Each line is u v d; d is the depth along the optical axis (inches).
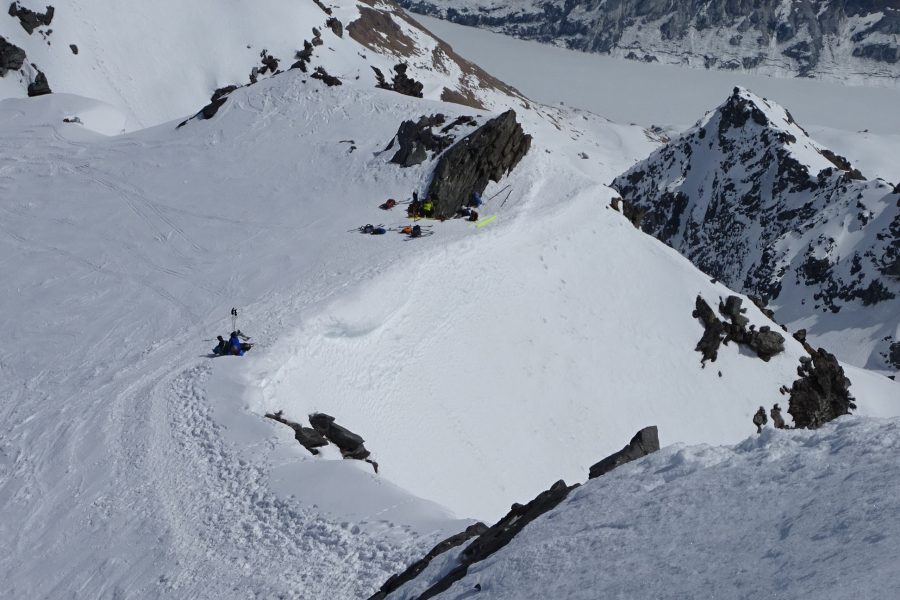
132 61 5994.1
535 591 602.5
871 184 6673.2
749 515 594.9
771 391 2625.5
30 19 5620.1
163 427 1467.8
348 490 1105.4
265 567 1000.2
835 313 6210.6
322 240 2391.7
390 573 896.9
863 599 452.1
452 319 2169.0
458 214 2561.5
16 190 2812.5
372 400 1884.8
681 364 2488.9
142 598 1035.3
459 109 2965.1
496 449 1972.2
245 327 1914.4
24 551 1226.6
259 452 1298.0
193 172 2859.3
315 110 3078.2
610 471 772.6
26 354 1988.2
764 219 7362.2
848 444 646.5
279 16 6771.7
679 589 529.3
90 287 2263.8
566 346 2300.7
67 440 1517.0
